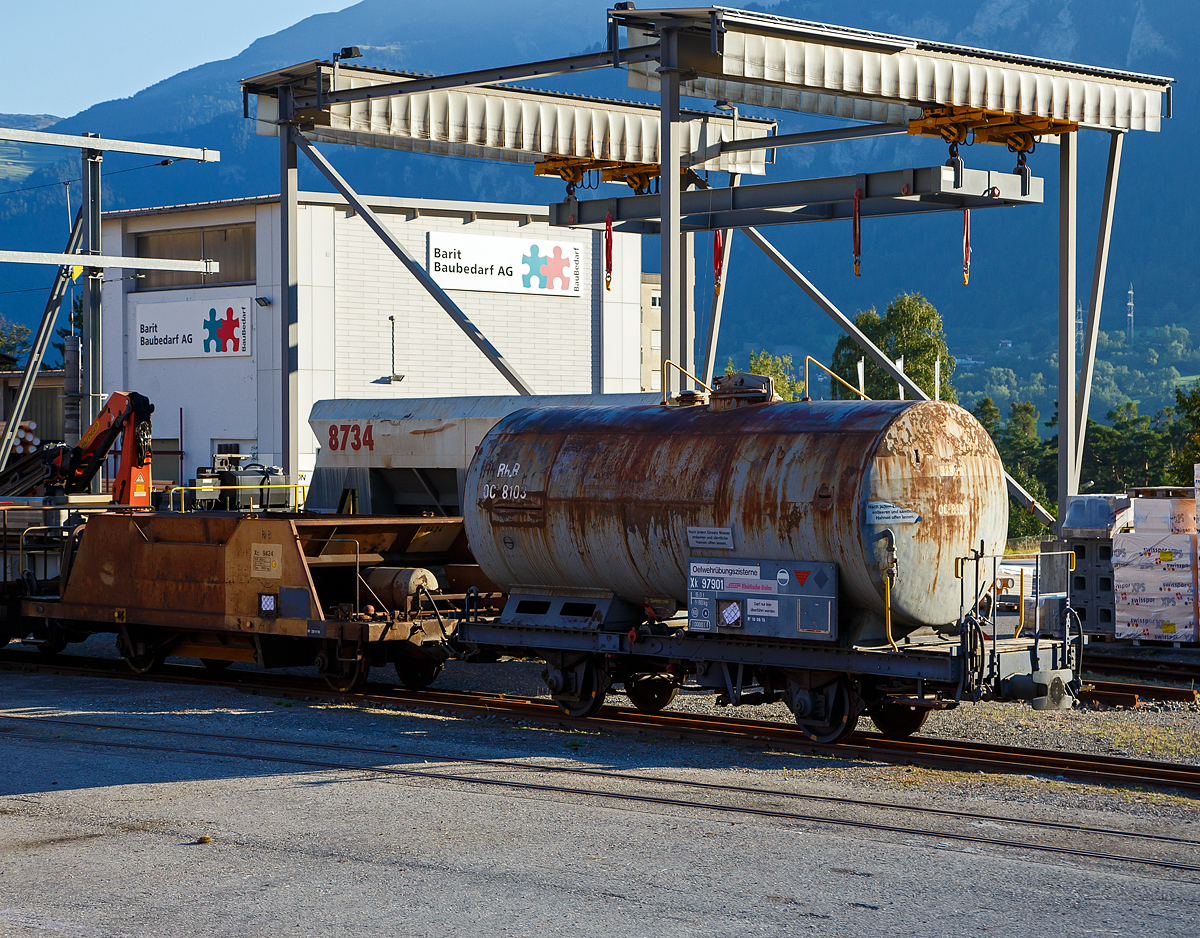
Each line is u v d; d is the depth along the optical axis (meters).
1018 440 155.75
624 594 18.92
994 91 31.08
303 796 14.56
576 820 13.43
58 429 75.50
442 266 60.78
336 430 29.66
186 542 23.48
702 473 17.39
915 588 16.39
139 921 10.34
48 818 13.63
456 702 21.16
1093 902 10.72
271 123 36.44
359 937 9.95
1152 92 34.44
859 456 16.12
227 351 62.56
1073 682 17.58
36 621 26.73
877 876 11.45
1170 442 140.12
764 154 41.75
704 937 9.94
